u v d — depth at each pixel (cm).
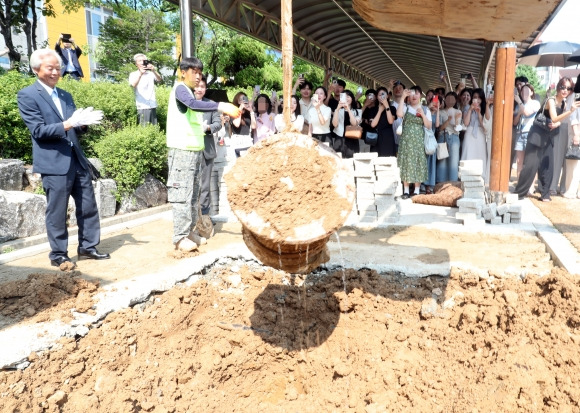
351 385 423
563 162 818
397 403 397
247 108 723
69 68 970
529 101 832
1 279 435
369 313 451
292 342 466
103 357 365
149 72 874
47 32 2297
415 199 778
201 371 432
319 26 1307
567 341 369
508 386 359
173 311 432
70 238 598
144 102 870
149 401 377
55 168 443
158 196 809
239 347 461
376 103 854
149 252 532
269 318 471
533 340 385
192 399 409
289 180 301
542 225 581
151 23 1944
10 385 307
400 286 457
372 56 1894
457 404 374
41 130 423
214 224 668
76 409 335
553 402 348
